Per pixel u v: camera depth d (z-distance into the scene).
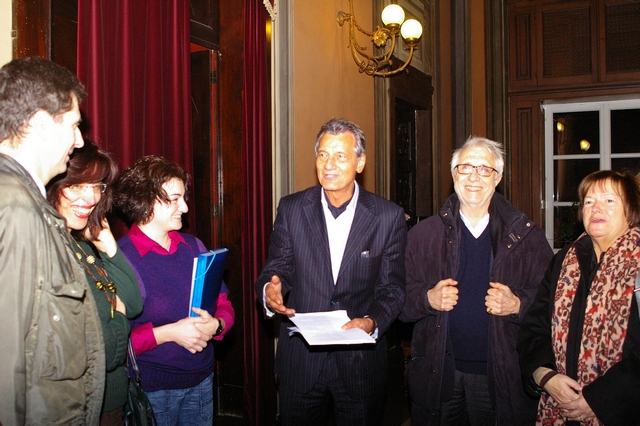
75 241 1.39
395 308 2.01
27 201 1.07
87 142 1.45
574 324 1.81
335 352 2.02
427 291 2.08
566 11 6.12
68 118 1.18
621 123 6.06
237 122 3.10
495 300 1.91
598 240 1.82
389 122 4.71
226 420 3.15
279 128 3.24
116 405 1.49
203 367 1.84
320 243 1.99
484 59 6.26
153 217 1.75
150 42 2.32
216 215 3.17
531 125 6.27
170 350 1.76
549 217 6.25
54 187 1.36
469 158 2.05
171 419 1.79
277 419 3.25
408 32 4.00
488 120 6.23
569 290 1.84
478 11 6.29
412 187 5.60
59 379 1.13
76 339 1.15
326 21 3.77
